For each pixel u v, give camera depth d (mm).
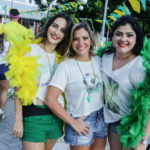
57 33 1673
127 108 1617
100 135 1807
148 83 1441
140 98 1480
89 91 1615
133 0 2100
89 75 1636
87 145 1655
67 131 1714
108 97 1644
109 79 1623
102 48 1886
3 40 2805
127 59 1585
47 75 1683
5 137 2697
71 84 1612
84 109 1619
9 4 11578
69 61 1649
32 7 12398
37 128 1596
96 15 10281
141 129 1508
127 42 1501
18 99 1591
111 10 9906
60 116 1520
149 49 1504
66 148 2512
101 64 1744
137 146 1561
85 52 1652
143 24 8297
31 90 1577
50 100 1526
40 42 1776
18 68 1530
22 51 1602
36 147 1590
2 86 3113
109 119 1719
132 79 1498
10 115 3436
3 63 2836
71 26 1724
